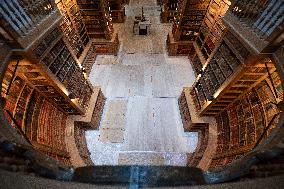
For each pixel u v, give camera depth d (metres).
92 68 17.78
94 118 13.46
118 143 13.09
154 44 20.41
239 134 9.59
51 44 9.02
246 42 7.66
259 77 8.85
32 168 3.10
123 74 17.36
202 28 16.41
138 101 15.36
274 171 2.81
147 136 13.41
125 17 24.16
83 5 15.62
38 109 9.95
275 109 7.86
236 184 2.18
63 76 10.48
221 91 9.91
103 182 2.77
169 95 15.86
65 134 11.66
